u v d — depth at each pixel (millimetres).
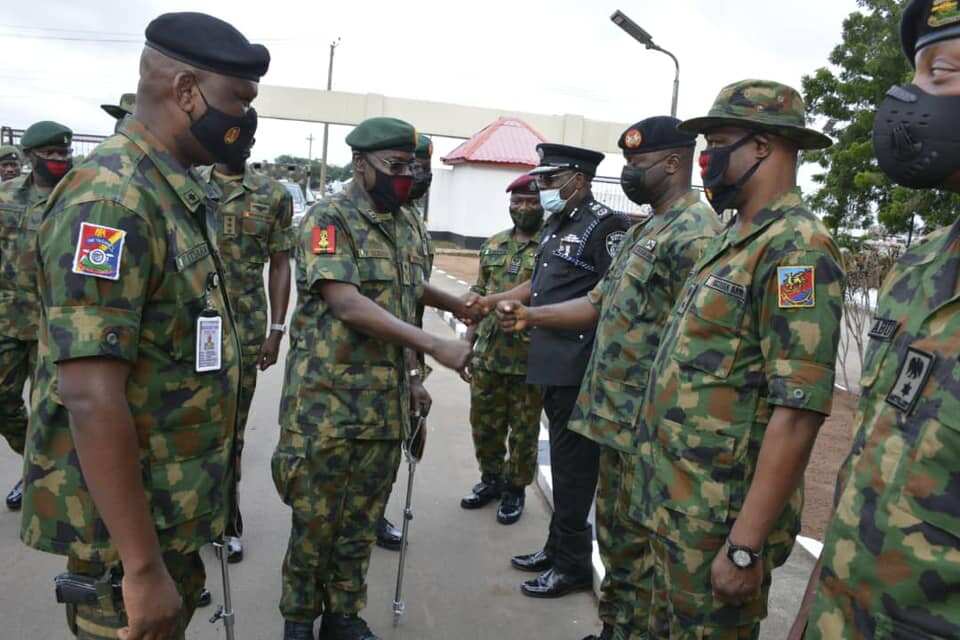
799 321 1843
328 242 2656
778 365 1857
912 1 1350
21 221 4090
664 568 2121
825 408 1816
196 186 1711
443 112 25875
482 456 4488
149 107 1674
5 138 13742
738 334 1973
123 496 1494
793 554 3639
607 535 2795
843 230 9875
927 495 1224
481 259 4938
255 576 3494
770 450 1847
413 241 3086
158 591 1541
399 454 2969
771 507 1849
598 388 2789
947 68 1281
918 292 1366
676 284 2576
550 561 3648
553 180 3457
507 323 3096
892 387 1335
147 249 1555
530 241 4648
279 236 4266
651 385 2188
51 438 1596
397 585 3131
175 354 1655
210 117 1669
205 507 1757
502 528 4195
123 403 1503
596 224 3416
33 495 1618
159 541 1680
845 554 1351
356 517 2838
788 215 1967
